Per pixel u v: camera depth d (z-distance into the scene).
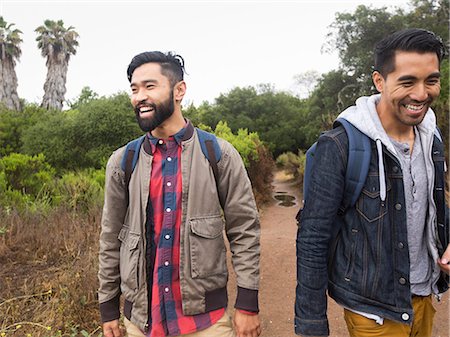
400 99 1.45
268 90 32.75
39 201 7.05
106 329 1.96
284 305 3.88
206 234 1.76
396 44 1.43
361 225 1.55
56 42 26.16
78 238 5.17
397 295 1.54
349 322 1.68
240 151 10.98
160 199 1.77
